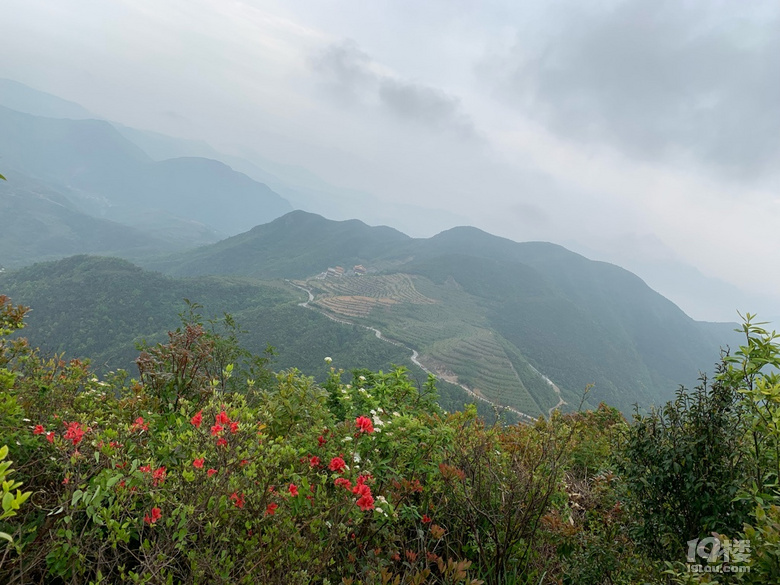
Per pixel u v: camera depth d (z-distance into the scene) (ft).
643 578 8.89
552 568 10.44
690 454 8.48
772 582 5.43
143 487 6.27
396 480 9.78
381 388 14.89
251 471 6.92
